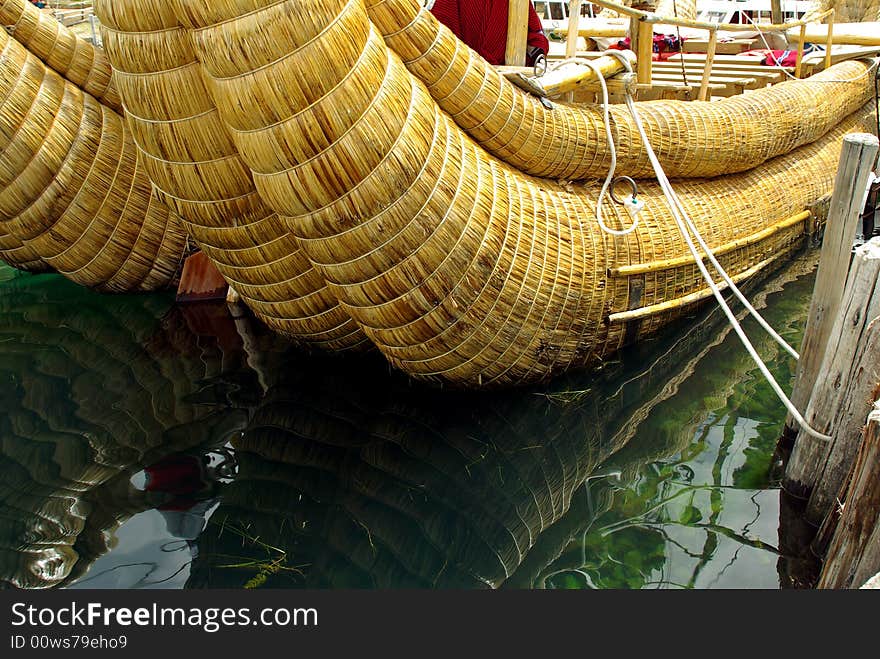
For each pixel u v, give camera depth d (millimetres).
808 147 6895
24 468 4023
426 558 3410
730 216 5590
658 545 3484
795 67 8039
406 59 3725
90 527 3553
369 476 3971
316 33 3055
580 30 8836
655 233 4875
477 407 4547
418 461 4098
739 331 3729
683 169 5191
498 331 4098
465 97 3879
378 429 4367
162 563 3324
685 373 4961
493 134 4059
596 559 3404
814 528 3592
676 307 5148
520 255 4035
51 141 5230
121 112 5625
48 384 4945
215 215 3811
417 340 3994
